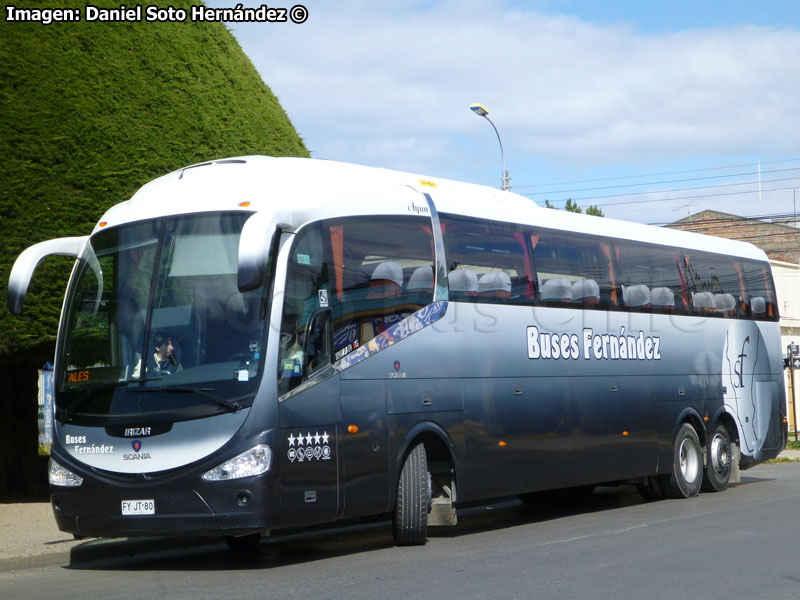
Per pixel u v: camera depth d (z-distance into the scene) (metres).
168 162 14.80
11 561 10.53
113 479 9.39
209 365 9.38
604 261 14.67
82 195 13.91
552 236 13.69
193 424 9.23
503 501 17.27
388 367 10.70
